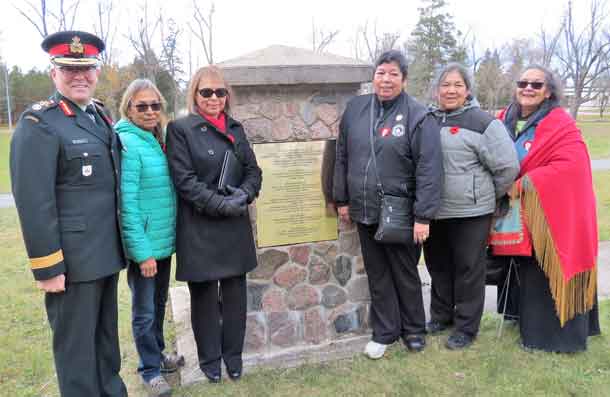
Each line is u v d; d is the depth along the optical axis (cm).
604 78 1995
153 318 278
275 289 313
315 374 295
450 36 2080
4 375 304
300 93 297
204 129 261
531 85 299
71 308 230
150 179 257
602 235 568
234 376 290
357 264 328
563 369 293
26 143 212
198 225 264
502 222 314
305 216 311
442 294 341
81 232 227
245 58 290
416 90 1930
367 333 336
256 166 278
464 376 289
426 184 273
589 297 306
